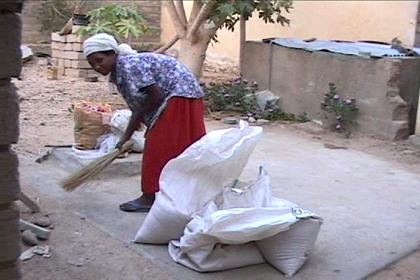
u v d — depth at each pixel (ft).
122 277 10.94
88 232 12.91
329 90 24.68
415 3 29.86
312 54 25.26
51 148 18.86
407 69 23.52
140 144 17.67
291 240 11.30
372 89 23.36
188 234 11.20
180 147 13.64
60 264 11.37
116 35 31.99
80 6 38.47
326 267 11.73
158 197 12.21
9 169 7.44
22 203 14.38
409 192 16.93
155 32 42.11
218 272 11.23
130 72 12.99
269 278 11.14
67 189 13.62
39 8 37.63
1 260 7.63
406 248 12.89
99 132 17.70
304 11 34.47
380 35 31.42
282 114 26.58
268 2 27.20
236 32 38.29
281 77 26.81
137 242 12.39
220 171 12.06
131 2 40.47
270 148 21.40
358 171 18.94
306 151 21.21
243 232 10.69
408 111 23.65
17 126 7.34
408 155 21.26
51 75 31.65
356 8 32.22
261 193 12.19
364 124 23.81
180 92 13.46
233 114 26.73
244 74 28.63
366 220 14.47
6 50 7.03
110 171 16.71
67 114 24.71
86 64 32.48
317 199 15.93
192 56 28.35
